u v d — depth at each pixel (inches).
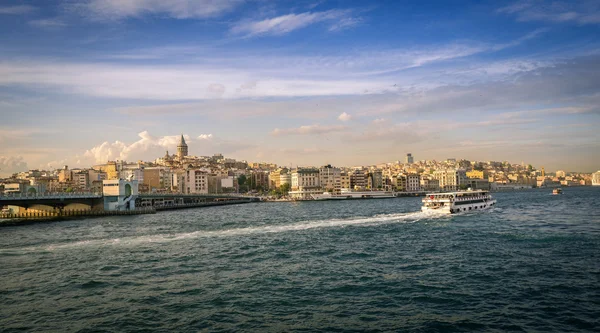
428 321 1771.7
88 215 7834.6
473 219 5236.2
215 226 5187.0
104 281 2433.6
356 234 4052.7
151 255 3157.0
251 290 2212.1
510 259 2795.3
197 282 2380.7
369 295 2113.7
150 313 1900.8
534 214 5880.9
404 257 2955.2
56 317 1877.5
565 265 2591.0
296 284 2310.5
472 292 2129.7
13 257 3191.4
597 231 3900.1
